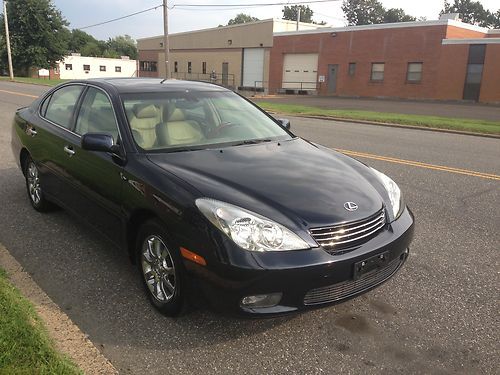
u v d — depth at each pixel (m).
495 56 28.44
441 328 3.41
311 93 38.34
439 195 6.82
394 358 3.07
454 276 4.22
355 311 3.60
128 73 82.06
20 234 4.85
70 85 5.13
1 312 3.05
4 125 12.50
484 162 9.48
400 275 4.21
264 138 4.41
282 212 3.09
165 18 35.12
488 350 3.17
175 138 4.06
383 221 3.43
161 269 3.41
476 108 24.66
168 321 3.40
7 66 54.72
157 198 3.32
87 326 3.32
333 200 3.29
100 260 4.32
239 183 3.33
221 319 3.44
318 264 2.96
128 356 3.02
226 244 2.92
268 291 2.92
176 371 2.89
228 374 2.88
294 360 3.02
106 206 3.96
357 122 17.20
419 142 12.15
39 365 2.61
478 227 5.49
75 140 4.47
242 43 45.06
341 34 35.81
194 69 52.34
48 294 3.73
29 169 5.58
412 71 32.22
